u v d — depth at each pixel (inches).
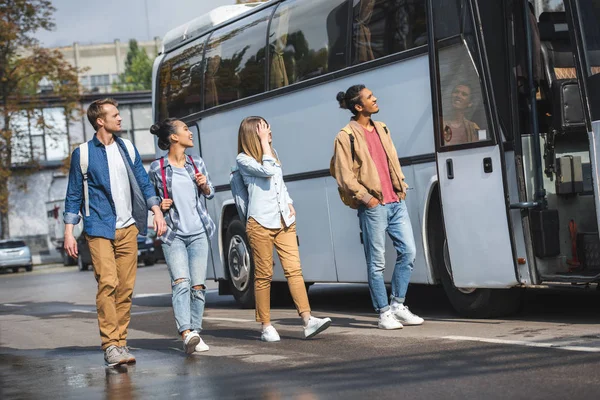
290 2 502.3
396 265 383.2
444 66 385.1
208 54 586.9
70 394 279.1
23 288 1103.0
